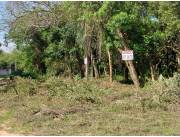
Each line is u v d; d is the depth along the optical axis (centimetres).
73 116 1778
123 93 2383
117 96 2284
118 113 1847
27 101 2203
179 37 3334
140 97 2073
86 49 3697
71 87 2433
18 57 5631
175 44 3422
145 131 1515
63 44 4509
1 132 1548
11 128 1614
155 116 1772
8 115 1870
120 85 3112
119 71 4212
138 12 3020
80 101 2127
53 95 2341
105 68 4222
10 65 8344
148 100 2025
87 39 3453
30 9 4391
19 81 2733
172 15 2675
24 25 4491
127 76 4128
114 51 3725
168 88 2114
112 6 2944
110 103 2073
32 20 4391
